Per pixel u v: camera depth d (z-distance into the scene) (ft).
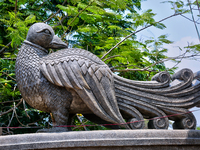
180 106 9.97
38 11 20.01
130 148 8.10
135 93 9.67
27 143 7.89
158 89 9.95
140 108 9.64
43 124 20.66
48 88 8.88
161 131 8.43
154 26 15.33
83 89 8.84
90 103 8.91
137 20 15.47
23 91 9.04
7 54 18.03
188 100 10.07
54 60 9.00
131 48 16.90
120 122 9.21
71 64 8.91
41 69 8.93
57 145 7.88
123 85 9.66
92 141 7.93
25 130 19.95
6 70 18.40
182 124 9.86
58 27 17.20
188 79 10.24
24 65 9.07
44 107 9.03
